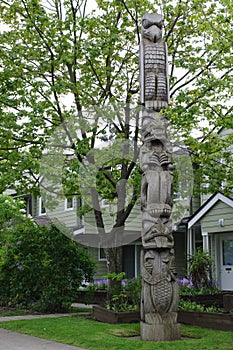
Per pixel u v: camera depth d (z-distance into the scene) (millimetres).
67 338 8172
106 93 11602
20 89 10750
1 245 15531
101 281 16156
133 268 19531
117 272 11258
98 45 10586
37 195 11312
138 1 11023
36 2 10547
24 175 11750
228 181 11148
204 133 11164
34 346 7594
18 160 10547
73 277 12555
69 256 12578
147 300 7891
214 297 12938
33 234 12664
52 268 12398
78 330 8852
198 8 10906
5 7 11273
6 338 8430
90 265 12953
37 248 12617
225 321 8836
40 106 10422
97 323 9789
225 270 15695
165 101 8805
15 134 10641
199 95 10734
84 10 11422
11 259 12945
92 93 11680
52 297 12289
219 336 8078
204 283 13773
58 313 12312
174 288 7965
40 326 9492
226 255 15766
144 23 9250
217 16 10398
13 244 12797
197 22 11188
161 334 7727
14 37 10992
